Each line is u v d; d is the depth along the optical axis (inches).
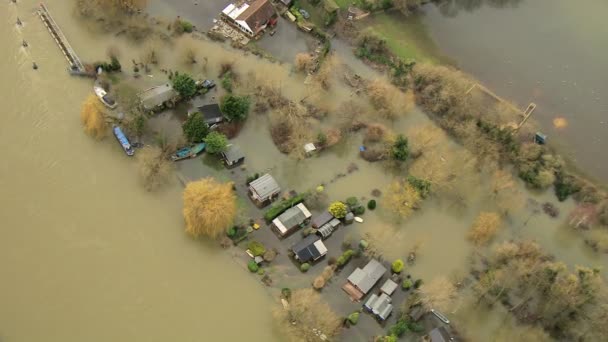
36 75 3607.3
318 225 3161.9
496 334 2977.4
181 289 2883.9
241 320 2824.8
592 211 3548.2
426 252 3233.3
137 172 3272.6
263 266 3011.8
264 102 3725.4
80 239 2972.4
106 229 3029.0
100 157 3302.2
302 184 3398.1
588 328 2952.8
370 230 3250.5
